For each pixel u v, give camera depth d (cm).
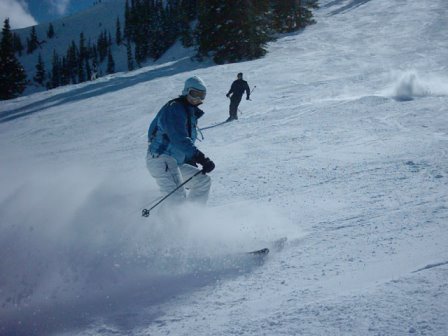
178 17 8262
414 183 555
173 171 444
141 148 1191
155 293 317
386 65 2244
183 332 257
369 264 316
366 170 657
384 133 929
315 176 659
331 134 985
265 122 1262
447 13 3697
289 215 483
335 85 1823
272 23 3756
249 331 243
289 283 304
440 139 819
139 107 2042
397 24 3606
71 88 3139
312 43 3416
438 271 278
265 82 2128
